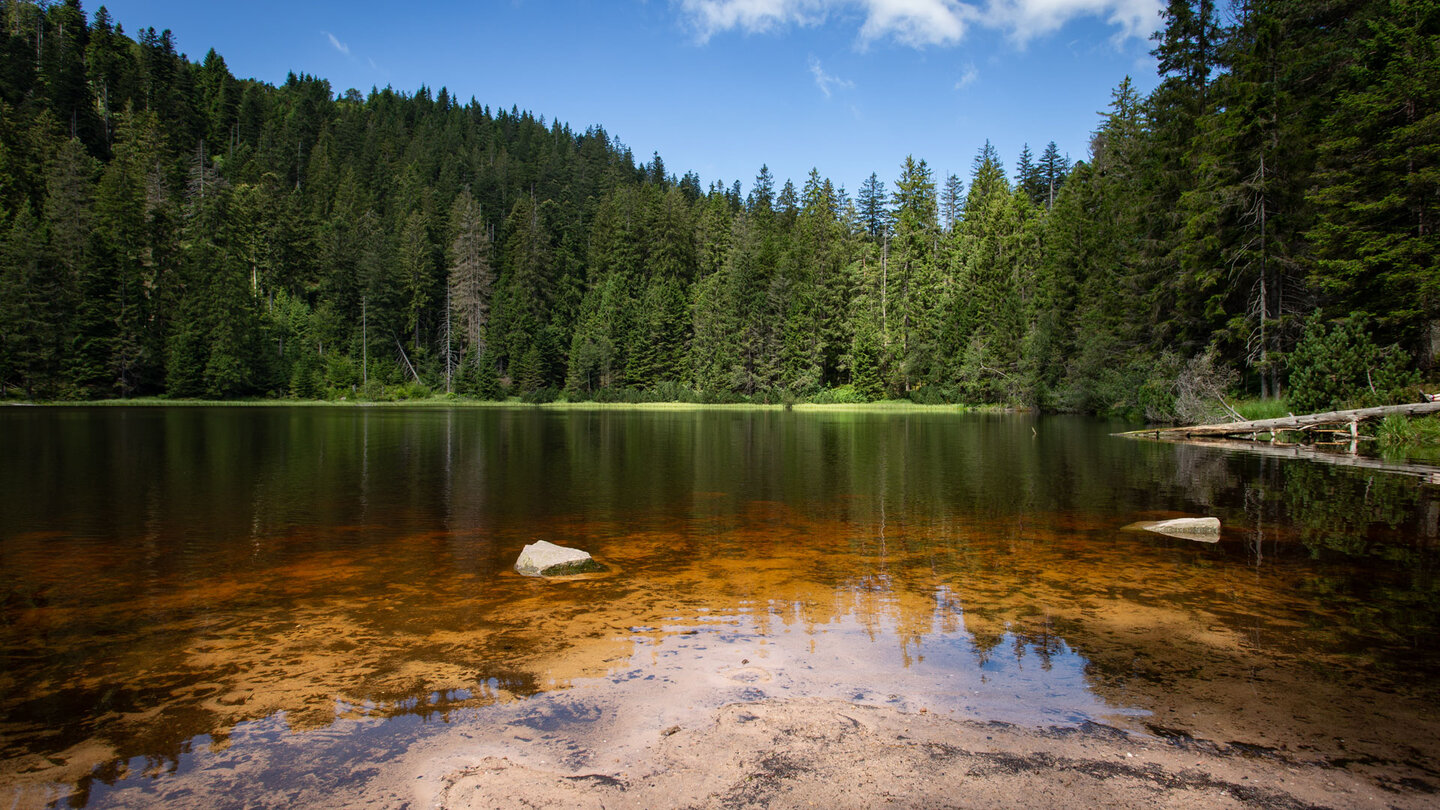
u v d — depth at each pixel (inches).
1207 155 1072.8
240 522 386.3
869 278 2536.9
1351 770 134.4
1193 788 128.3
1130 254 1429.6
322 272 3002.0
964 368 2073.1
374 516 406.0
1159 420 1305.4
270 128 3978.8
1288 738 146.9
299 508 430.9
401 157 4220.0
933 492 502.0
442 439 965.2
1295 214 1005.2
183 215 2805.1
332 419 1476.4
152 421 1286.9
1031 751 141.6
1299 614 227.9
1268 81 1023.6
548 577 274.8
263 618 223.5
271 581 268.1
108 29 3767.2
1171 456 735.1
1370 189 865.5
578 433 1107.3
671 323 2780.5
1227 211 1067.3
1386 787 128.6
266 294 2923.2
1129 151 1641.2
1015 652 195.5
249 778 130.6
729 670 182.7
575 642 202.4
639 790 126.9
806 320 2517.2
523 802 121.8
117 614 227.5
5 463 650.2
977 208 2687.0
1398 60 826.2
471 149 4630.9
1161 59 1334.9
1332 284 872.3
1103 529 371.6
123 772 133.0
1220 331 1082.7
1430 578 272.8
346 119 4279.0
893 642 203.8
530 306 2974.9
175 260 2461.9
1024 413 1892.2
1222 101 1122.0
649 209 3309.5
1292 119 996.6
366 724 152.3
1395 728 151.3
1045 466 652.7
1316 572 281.4
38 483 529.7
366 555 311.4
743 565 294.7
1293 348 1056.8
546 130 5452.8
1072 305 1802.4
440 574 279.1
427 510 426.6
